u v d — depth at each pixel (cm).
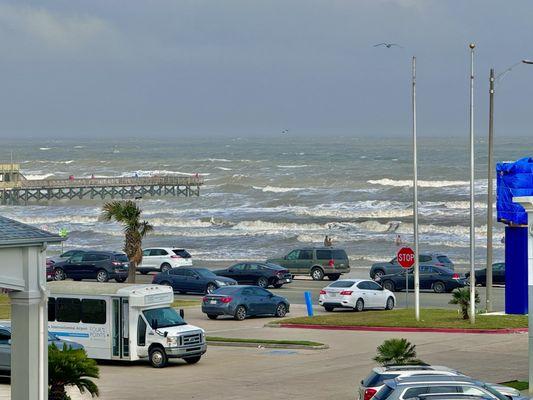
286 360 7225
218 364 7125
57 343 6575
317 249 13688
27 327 4425
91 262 13162
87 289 7188
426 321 8675
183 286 11819
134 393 6069
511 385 6050
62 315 7244
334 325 8762
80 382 5041
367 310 10044
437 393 4256
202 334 7194
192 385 6325
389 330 8488
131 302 7062
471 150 8562
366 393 4575
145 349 7044
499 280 12262
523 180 8981
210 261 17362
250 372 6756
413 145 8975
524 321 8569
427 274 12038
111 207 11606
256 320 9588
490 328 8262
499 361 6912
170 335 6981
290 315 9988
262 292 9800
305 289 12425
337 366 6906
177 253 14175
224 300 9562
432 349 7438
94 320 7156
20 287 4384
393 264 12800
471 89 8756
